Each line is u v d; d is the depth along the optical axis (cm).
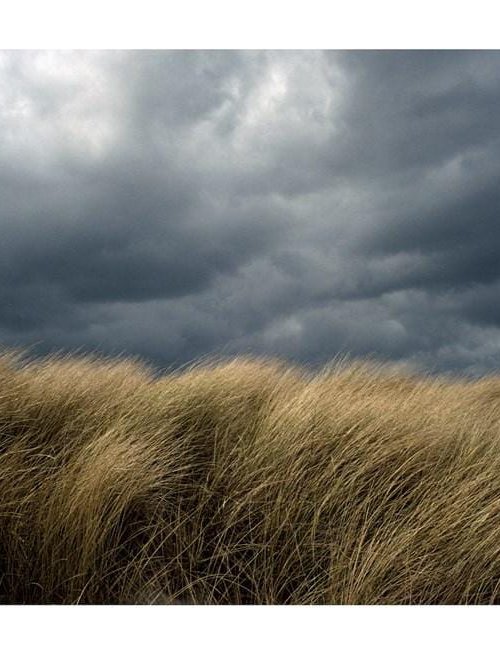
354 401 438
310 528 300
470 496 311
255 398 443
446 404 495
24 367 467
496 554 288
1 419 362
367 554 276
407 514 303
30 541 283
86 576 275
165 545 300
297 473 319
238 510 302
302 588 284
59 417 377
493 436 426
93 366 503
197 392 415
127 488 300
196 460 352
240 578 292
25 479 312
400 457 343
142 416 373
